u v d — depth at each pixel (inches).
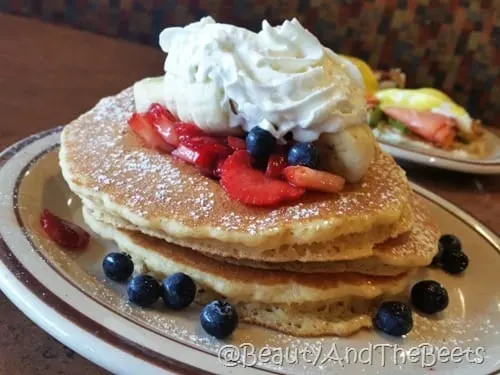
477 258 15.2
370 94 25.6
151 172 12.5
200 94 12.5
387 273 12.5
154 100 13.9
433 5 28.7
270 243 11.1
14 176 13.7
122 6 28.9
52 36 25.3
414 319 12.9
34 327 11.1
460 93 30.0
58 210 14.0
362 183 12.8
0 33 24.2
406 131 24.3
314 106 12.1
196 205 11.6
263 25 13.1
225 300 11.8
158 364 9.5
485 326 13.1
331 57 13.4
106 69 23.8
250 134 12.1
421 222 14.2
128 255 12.4
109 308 10.4
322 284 11.8
